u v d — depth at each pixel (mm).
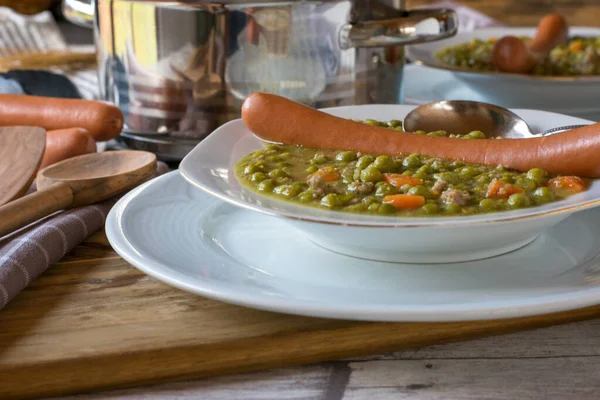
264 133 682
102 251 683
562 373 568
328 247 631
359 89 837
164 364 569
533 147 626
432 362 580
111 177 727
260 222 675
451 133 741
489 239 594
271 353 577
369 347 584
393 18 859
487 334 598
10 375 559
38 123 854
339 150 669
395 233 571
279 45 787
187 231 651
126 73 823
